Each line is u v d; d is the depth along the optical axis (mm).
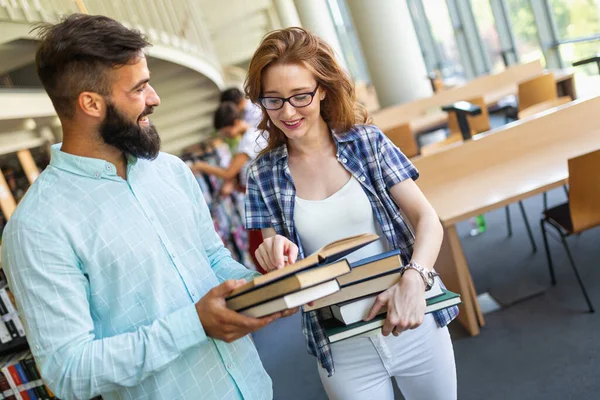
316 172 1396
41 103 3688
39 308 1089
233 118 3770
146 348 1081
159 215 1259
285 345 3414
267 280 986
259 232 3160
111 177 1209
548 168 2820
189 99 7383
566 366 2395
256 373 1362
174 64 6336
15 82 4480
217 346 1269
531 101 5078
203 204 1430
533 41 7941
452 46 10328
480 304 3123
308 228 1396
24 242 1103
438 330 1463
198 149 6363
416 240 1321
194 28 7539
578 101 3236
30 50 3762
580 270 3143
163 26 6480
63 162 1186
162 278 1215
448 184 3146
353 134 1389
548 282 3133
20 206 1145
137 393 1215
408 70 7695
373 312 1198
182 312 1103
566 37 7090
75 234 1139
